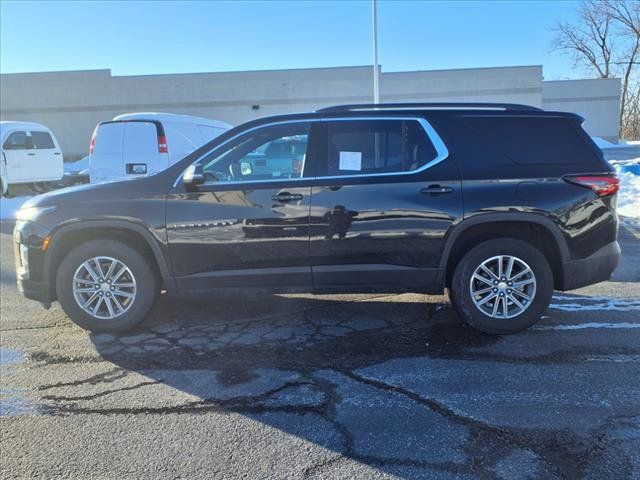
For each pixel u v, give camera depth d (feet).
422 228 13.69
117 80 106.01
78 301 14.43
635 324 14.98
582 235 13.78
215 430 9.91
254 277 14.11
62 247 14.60
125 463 8.92
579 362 12.56
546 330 14.61
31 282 14.35
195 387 11.61
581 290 18.25
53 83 106.22
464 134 14.01
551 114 14.30
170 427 10.02
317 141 14.11
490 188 13.61
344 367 12.51
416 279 14.03
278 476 8.52
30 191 52.65
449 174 13.69
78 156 107.86
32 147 49.26
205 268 14.11
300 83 105.29
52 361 13.06
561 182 13.73
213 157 14.23
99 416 10.46
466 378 11.82
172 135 32.30
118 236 14.56
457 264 14.16
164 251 14.02
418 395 11.09
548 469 8.56
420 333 14.56
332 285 14.21
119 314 14.47
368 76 104.47
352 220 13.71
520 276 14.06
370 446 9.30
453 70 104.58
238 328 15.12
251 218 13.83
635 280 19.47
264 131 14.25
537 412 10.32
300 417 10.30
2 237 31.45
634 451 9.00
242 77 105.50
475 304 14.03
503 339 14.03
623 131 143.95
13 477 8.57
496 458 8.89
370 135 14.07
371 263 13.94
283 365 12.67
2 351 13.69
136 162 31.35
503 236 14.25
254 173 14.21
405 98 105.40
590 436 9.47
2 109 107.04
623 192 38.55
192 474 8.61
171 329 15.10
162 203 13.96
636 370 12.10
